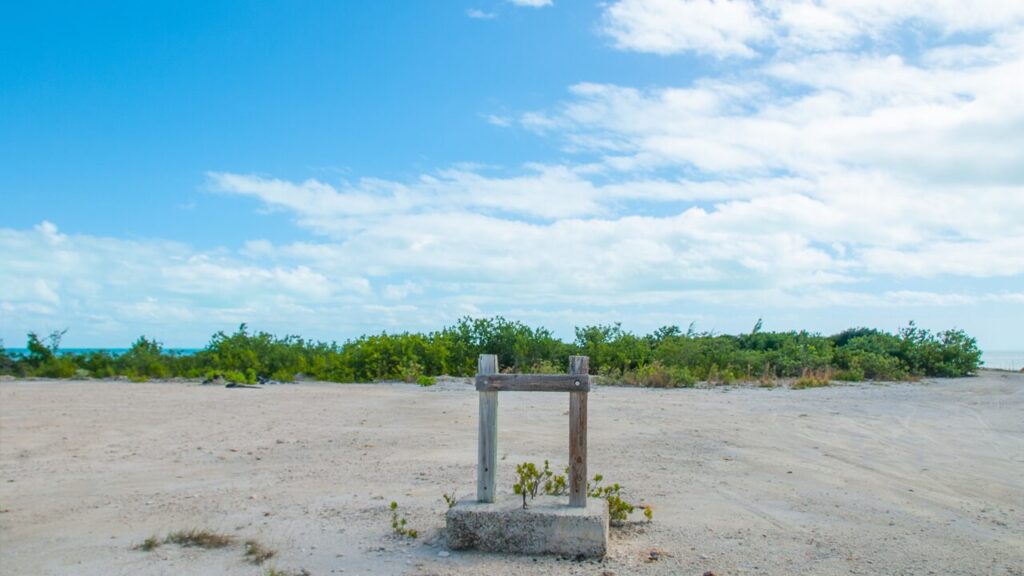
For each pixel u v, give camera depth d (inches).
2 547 257.9
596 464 386.9
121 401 653.3
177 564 241.0
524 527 246.8
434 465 383.2
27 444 436.1
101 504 310.7
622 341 1007.0
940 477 361.4
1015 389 818.2
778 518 289.6
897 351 1082.1
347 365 953.5
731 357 986.7
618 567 234.7
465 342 1017.5
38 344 1045.2
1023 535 269.3
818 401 675.4
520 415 566.6
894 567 235.9
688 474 363.6
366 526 277.3
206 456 407.8
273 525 280.1
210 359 1045.8
